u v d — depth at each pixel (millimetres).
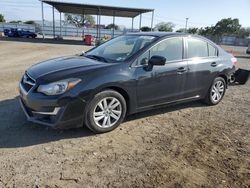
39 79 3855
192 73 5211
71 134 4141
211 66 5605
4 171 3094
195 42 5367
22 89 4105
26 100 3871
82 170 3209
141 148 3836
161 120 4973
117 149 3768
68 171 3170
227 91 7801
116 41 5355
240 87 8516
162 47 4766
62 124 3822
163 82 4734
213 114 5492
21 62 11906
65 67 4129
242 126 4918
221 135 4457
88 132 4234
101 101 4062
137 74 4352
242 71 8773
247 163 3605
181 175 3225
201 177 3215
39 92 3777
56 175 3078
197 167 3426
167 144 4008
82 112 3906
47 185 2891
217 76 5836
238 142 4234
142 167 3348
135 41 4949
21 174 3059
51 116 3826
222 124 4957
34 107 3799
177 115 5297
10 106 5223
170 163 3479
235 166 3512
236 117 5395
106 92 4062
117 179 3074
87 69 4004
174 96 5055
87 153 3609
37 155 3484
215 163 3555
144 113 5266
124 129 4457
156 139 4156
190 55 5230
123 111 4355
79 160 3426
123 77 4176
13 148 3625
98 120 4105
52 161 3363
